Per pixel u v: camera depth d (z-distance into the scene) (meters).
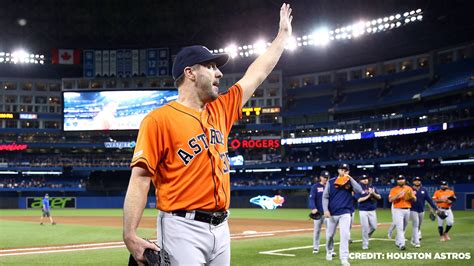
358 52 59.81
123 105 62.62
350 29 51.69
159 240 3.25
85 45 64.81
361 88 64.94
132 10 59.94
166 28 62.00
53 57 64.06
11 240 19.36
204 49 3.45
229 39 61.81
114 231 24.47
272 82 67.81
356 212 43.38
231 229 25.28
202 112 3.40
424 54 59.97
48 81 70.56
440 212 16.97
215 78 3.45
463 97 53.75
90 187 66.56
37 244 17.66
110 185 68.06
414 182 16.84
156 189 3.33
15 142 65.69
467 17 47.75
